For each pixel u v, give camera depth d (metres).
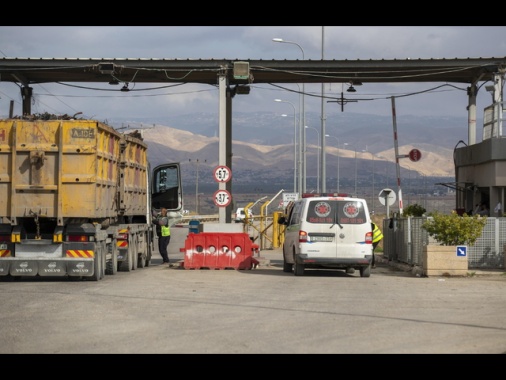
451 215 29.83
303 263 29.06
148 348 12.96
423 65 39.62
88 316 16.66
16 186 25.39
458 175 44.78
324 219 29.17
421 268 30.50
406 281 27.02
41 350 12.75
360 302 19.80
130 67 39.16
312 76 43.16
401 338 14.11
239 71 38.53
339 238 29.06
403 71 40.53
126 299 20.02
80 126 25.41
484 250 31.61
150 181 37.25
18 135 25.41
